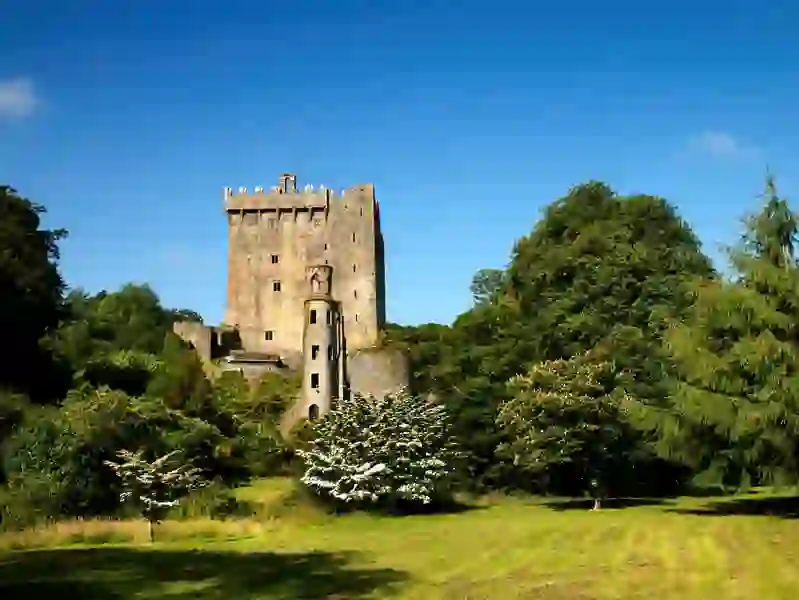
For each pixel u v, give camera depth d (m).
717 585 20.62
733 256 39.38
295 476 53.31
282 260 120.06
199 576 23.66
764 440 36.41
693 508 42.53
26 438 40.44
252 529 35.97
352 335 117.12
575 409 44.84
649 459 46.94
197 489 42.62
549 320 53.88
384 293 127.25
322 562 26.17
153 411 49.34
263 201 121.12
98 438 41.44
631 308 52.53
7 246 57.69
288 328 118.44
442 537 32.94
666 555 25.98
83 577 23.59
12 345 55.91
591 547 28.42
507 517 41.34
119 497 40.47
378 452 45.88
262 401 88.12
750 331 37.81
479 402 56.25
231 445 56.62
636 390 47.25
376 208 124.69
